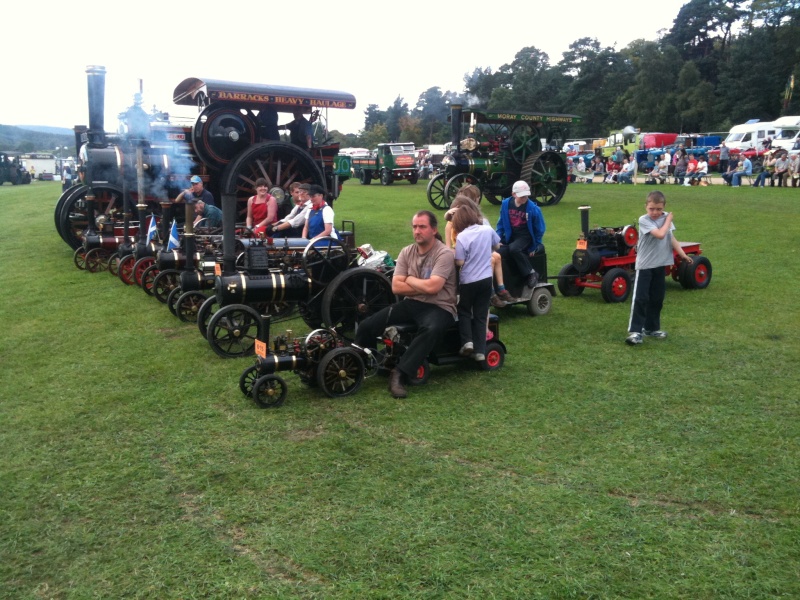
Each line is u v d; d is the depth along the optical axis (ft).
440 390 17.81
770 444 14.14
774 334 22.16
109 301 28.58
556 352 20.79
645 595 9.62
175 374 19.51
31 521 11.88
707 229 44.68
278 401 16.98
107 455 14.37
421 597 9.67
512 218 24.73
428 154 131.85
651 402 16.60
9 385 18.84
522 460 13.70
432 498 12.28
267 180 34.27
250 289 20.88
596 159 115.03
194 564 10.55
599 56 237.04
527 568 10.25
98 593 9.94
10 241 47.62
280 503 12.25
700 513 11.64
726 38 257.34
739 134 119.85
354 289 21.85
